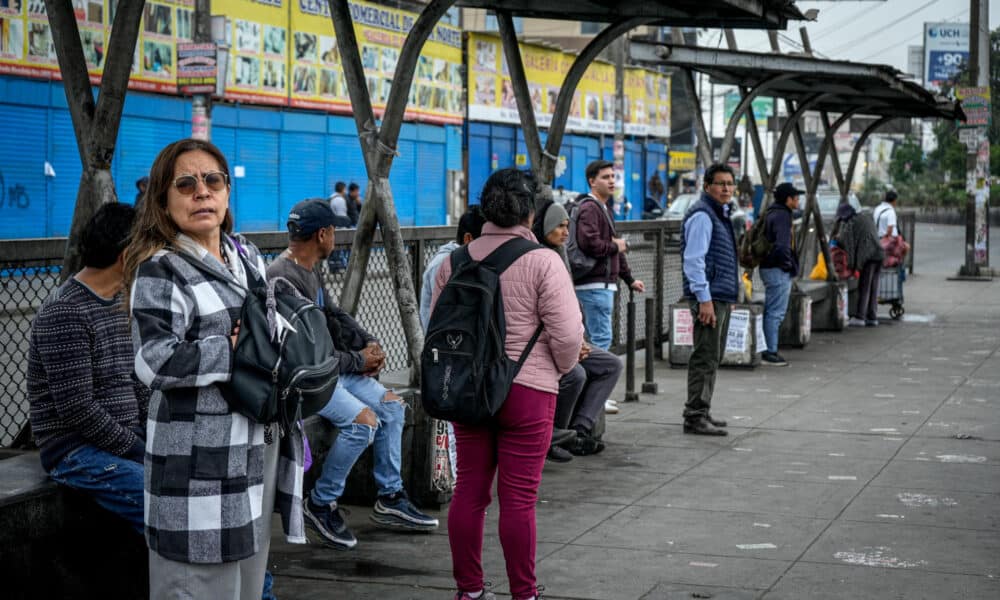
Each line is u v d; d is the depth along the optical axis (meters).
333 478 5.64
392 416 5.91
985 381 11.20
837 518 6.29
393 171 32.50
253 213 27.66
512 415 4.65
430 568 5.43
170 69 24.70
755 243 12.15
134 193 24.14
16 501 4.03
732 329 12.06
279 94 28.08
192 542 3.29
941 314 17.66
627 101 47.69
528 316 4.70
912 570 5.35
